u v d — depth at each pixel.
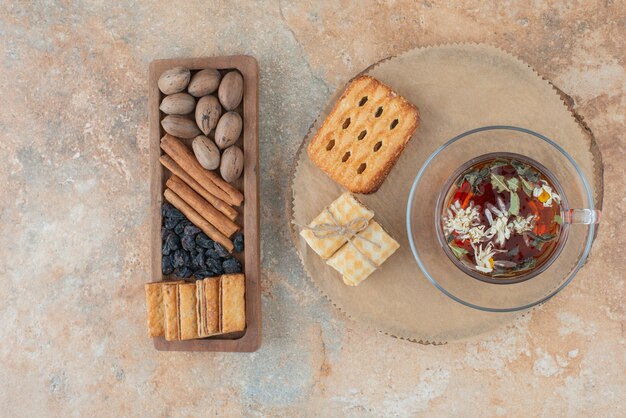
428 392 0.76
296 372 0.77
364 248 0.69
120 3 0.78
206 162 0.72
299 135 0.76
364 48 0.76
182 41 0.77
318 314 0.77
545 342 0.75
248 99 0.73
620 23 0.74
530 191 0.65
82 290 0.79
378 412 0.76
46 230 0.79
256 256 0.73
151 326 0.73
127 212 0.79
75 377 0.80
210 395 0.78
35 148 0.79
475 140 0.70
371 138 0.70
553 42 0.74
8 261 0.80
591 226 0.68
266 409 0.78
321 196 0.71
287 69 0.76
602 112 0.74
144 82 0.78
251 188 0.73
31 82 0.79
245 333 0.74
